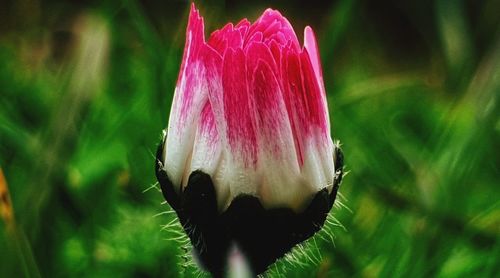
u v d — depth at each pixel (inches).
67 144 3.4
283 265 2.4
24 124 4.4
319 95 2.2
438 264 3.4
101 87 4.6
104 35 3.5
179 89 2.3
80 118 3.8
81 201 3.7
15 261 2.7
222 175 2.2
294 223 2.2
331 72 4.5
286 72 2.2
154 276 3.5
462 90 4.4
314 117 2.2
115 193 3.8
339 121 4.4
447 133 3.6
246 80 2.2
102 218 3.8
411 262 3.4
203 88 2.2
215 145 2.2
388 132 4.7
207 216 2.2
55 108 3.4
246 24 2.3
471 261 3.5
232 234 2.2
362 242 3.7
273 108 2.2
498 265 3.3
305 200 2.2
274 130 2.2
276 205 2.2
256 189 2.2
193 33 2.3
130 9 4.3
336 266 3.6
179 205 2.3
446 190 3.5
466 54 4.6
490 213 3.5
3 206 2.7
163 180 2.3
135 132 4.3
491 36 4.7
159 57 4.2
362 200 3.8
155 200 3.9
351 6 4.4
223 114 2.2
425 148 3.9
